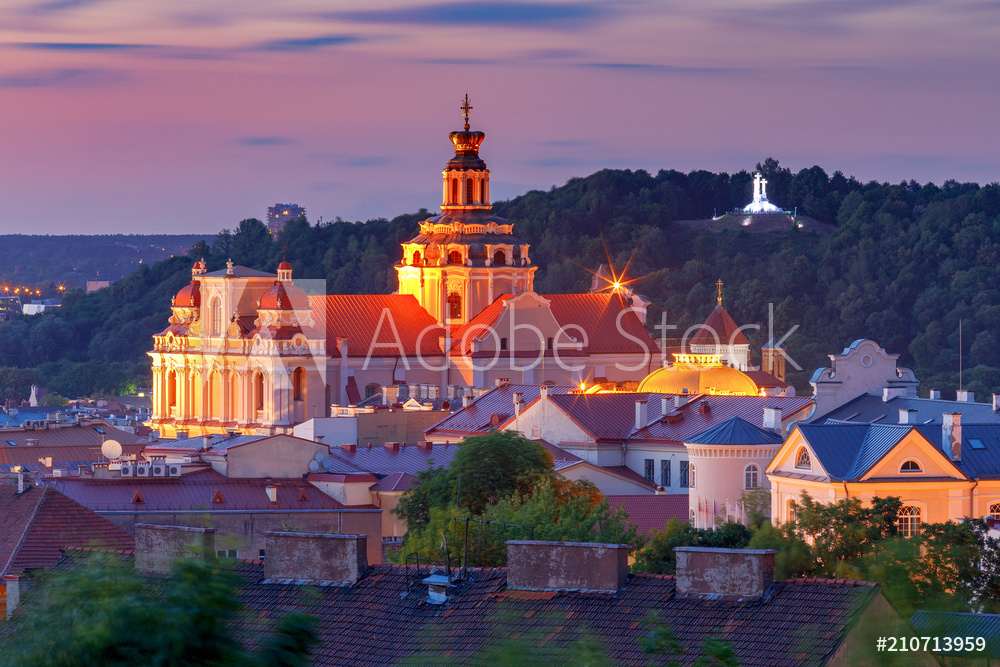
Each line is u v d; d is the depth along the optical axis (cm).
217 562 6706
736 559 8888
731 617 8719
